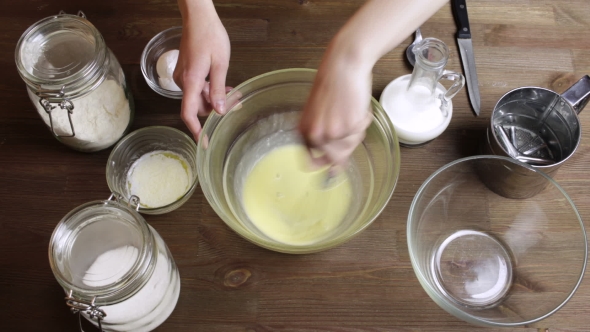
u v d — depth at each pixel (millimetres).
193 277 833
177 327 804
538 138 911
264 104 862
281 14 1020
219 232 860
